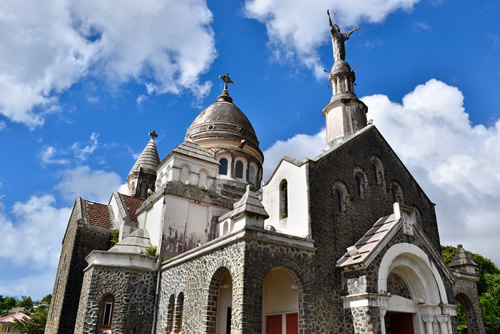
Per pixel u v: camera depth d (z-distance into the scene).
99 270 21.27
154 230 24.39
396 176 24.81
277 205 21.78
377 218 22.27
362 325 16.86
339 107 27.77
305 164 20.28
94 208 30.44
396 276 20.17
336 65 29.53
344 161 22.16
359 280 17.55
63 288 25.83
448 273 19.89
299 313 17.09
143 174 39.56
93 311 20.48
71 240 28.14
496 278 41.22
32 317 43.91
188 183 25.67
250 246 16.19
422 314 19.08
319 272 18.22
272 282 20.38
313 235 18.77
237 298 15.59
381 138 25.16
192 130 35.31
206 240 24.67
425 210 25.58
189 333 18.17
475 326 24.52
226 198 26.81
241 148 33.97
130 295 21.23
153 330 21.05
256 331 15.14
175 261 21.11
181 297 20.08
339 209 21.14
